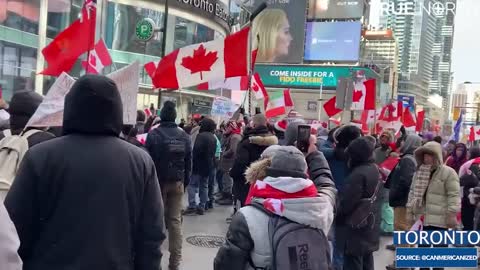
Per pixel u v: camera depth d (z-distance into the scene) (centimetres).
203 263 675
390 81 6862
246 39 823
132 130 679
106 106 259
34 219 246
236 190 694
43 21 2666
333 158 629
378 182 517
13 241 192
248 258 290
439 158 634
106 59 758
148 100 3378
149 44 3428
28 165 245
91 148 253
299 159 303
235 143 1048
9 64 2467
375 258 775
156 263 266
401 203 744
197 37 3856
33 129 384
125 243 252
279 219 289
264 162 315
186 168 647
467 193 885
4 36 2423
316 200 291
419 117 2050
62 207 243
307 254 282
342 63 5466
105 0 3200
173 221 616
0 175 329
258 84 1465
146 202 265
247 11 4506
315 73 5506
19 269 193
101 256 241
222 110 1520
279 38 5481
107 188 248
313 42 5438
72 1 2828
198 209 1014
